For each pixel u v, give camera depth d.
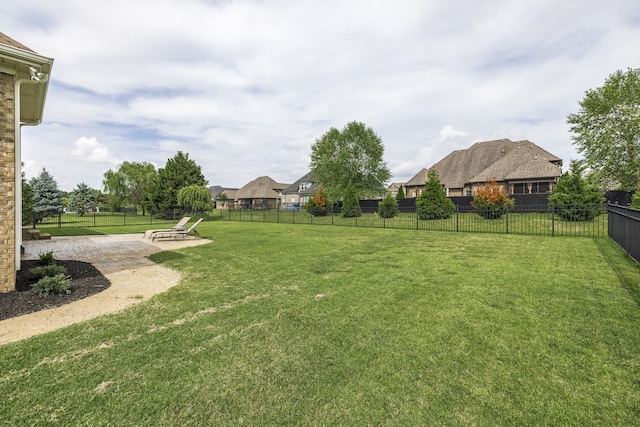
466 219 19.02
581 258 7.22
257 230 15.62
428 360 2.81
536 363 2.74
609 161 23.53
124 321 3.78
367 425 2.01
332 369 2.67
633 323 3.56
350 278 5.70
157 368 2.71
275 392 2.37
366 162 38.84
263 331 3.46
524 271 6.07
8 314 3.98
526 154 28.92
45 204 29.84
